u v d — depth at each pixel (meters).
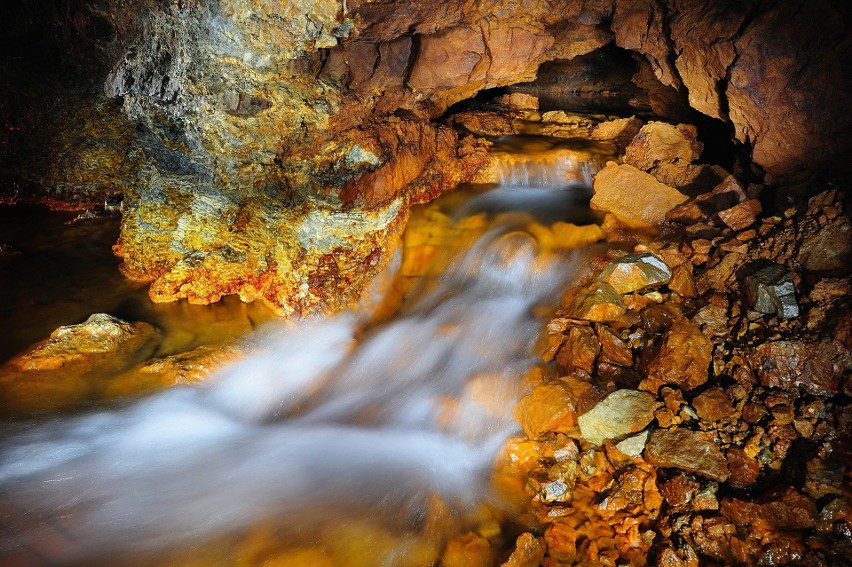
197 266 2.28
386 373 1.96
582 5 2.32
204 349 2.06
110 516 1.46
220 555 1.35
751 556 1.25
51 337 2.06
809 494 1.29
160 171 2.27
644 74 3.16
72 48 2.63
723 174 2.30
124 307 2.29
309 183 2.04
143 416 1.82
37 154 2.91
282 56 1.76
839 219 1.67
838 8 1.65
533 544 1.32
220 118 1.94
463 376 1.88
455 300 2.13
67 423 1.78
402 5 1.76
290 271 2.15
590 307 1.83
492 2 2.00
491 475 1.57
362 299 2.17
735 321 1.70
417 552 1.35
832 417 1.40
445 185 2.53
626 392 1.58
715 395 1.52
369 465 1.62
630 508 1.41
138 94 2.12
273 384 1.97
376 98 2.10
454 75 2.17
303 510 1.47
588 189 2.59
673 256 1.97
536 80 3.88
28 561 1.32
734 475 1.39
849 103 1.73
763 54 1.81
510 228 2.29
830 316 1.52
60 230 2.81
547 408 1.58
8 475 1.57
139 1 1.95
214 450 1.71
